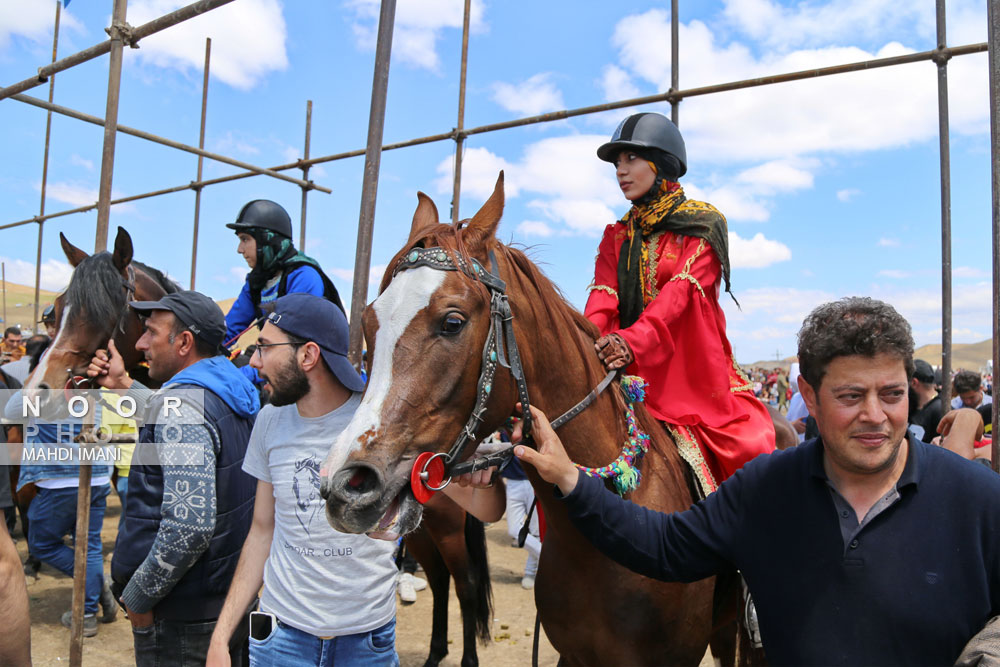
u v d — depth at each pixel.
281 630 1.91
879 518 1.20
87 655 3.79
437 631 3.62
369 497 1.28
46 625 4.25
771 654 1.34
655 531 1.50
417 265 1.48
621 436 1.88
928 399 5.29
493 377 1.51
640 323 2.03
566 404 1.75
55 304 3.06
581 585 1.79
